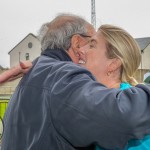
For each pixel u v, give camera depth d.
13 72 2.07
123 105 1.63
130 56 2.23
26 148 1.90
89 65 2.21
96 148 1.77
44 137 1.81
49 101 1.82
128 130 1.61
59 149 1.79
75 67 1.89
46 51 2.17
